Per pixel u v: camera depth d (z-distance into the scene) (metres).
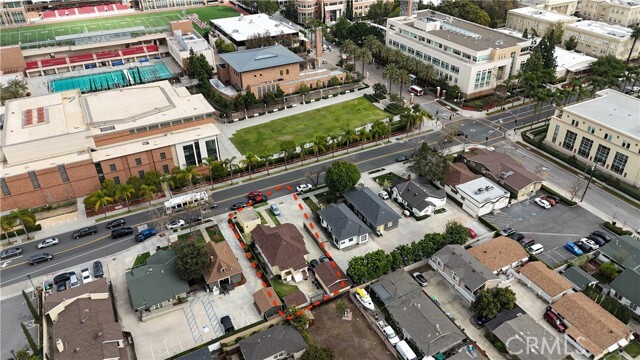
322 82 152.25
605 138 106.62
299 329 68.75
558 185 105.19
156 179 101.19
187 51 166.25
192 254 76.69
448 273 78.88
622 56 172.00
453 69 146.75
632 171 102.44
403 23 171.00
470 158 110.19
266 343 65.88
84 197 102.31
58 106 115.62
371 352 68.38
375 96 146.38
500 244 83.75
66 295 72.19
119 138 105.44
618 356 65.94
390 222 91.50
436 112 138.25
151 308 74.25
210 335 70.50
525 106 143.00
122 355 65.88
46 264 84.56
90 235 91.62
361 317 74.00
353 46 160.12
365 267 77.25
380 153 118.62
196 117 111.56
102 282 75.31
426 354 65.06
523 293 77.06
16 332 71.44
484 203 93.62
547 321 71.81
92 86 159.75
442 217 96.00
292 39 182.75
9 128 104.19
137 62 183.00
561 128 116.31
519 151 118.69
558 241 88.38
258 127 131.38
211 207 98.81
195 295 77.56
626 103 117.19
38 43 175.88
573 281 76.94
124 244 89.19
